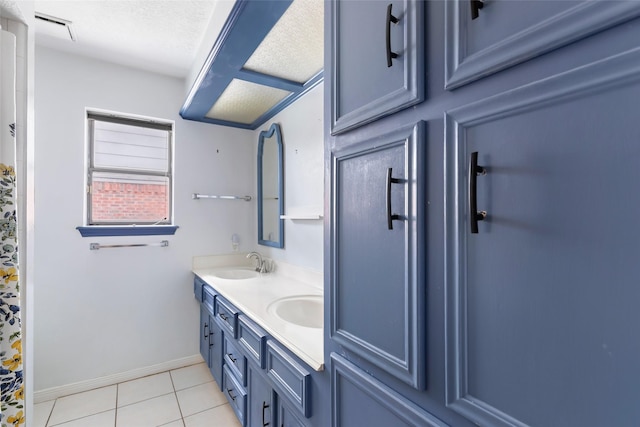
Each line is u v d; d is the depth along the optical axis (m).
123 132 2.43
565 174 0.44
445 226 0.60
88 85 2.23
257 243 2.81
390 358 0.72
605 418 0.40
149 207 2.53
